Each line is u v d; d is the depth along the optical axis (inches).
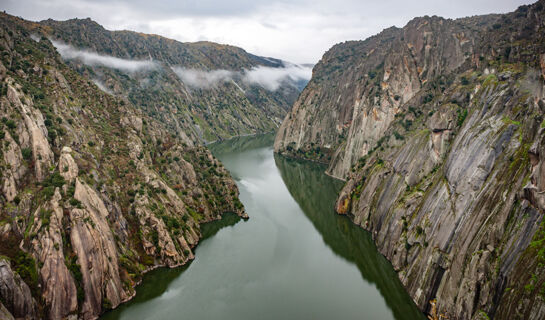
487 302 2025.1
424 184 3452.3
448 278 2412.6
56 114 3459.6
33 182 2792.8
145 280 3102.9
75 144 3348.9
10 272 2151.8
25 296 2188.7
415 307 2687.0
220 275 3277.6
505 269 1974.7
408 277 2910.9
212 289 3048.7
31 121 2997.0
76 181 2883.9
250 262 3540.8
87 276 2536.9
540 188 1916.8
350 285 3184.1
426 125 4254.4
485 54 3873.0
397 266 3186.5
